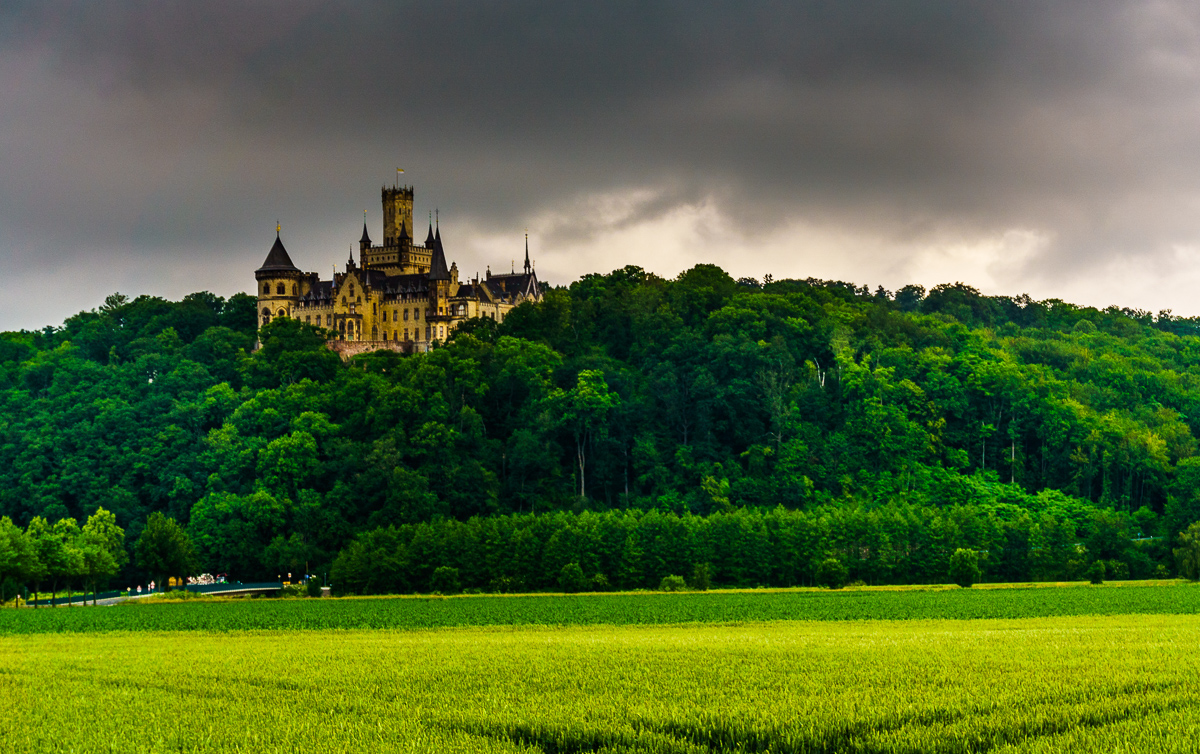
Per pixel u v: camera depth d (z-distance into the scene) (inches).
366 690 2783.0
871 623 4859.7
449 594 7288.4
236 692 2805.1
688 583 7431.1
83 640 4441.4
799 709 2388.0
